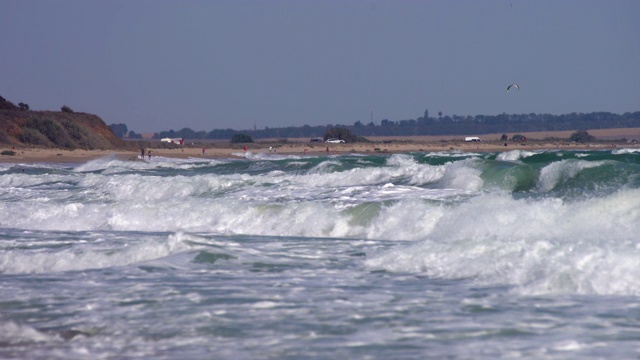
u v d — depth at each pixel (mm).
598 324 31078
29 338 31078
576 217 52562
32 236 62688
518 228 52750
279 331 31172
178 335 30969
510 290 37281
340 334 30547
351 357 27562
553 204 56094
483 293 36969
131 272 44062
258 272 43781
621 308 33375
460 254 43750
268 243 55688
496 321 31906
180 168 168500
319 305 35312
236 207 71062
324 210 66688
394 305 35062
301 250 51938
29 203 83312
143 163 188625
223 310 34656
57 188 112438
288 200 77438
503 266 40750
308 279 41562
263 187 95062
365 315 33406
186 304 35875
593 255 39062
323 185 96500
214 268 44938
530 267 39781
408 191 80125
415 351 28094
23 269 46562
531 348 28125
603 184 72125
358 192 81875
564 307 33875
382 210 64125
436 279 40625
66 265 47062
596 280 36969
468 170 89250
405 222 60812
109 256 48719
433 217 59688
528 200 60125
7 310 35812
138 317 33844
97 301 36969
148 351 28922
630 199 52750
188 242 51719
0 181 128625
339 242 56344
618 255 38594
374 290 38375
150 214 73500
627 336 29375
